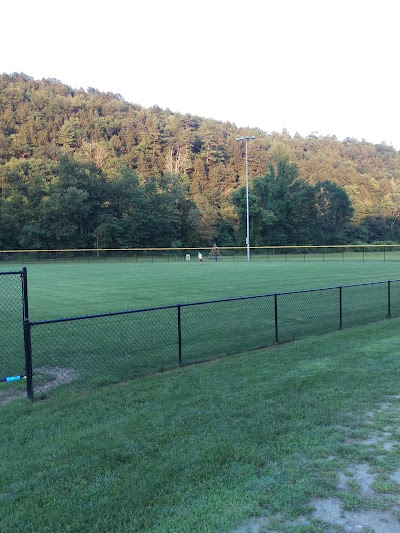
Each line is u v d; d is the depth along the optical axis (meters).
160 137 121.69
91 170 76.94
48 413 5.70
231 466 4.00
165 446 4.44
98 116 124.81
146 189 79.06
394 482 3.68
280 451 4.27
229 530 3.10
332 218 88.12
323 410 5.29
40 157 92.56
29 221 68.50
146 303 15.95
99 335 10.66
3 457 4.42
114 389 6.61
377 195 103.00
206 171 112.31
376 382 6.30
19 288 21.73
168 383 6.72
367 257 57.72
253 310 14.15
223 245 84.56
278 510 3.32
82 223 73.75
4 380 6.33
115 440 4.64
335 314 13.41
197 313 13.59
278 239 81.25
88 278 27.41
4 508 3.47
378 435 4.61
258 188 84.50
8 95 117.31
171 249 65.25
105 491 3.64
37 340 10.19
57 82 149.50
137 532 3.12
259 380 6.62
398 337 9.44
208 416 5.21
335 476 3.79
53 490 3.70
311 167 109.56
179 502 3.46
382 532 3.06
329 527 3.11
